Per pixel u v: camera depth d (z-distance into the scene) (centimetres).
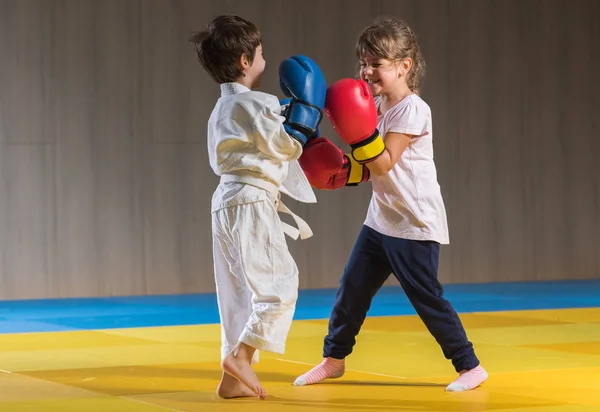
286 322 391
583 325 733
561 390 420
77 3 1141
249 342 386
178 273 1194
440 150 1326
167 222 1188
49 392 421
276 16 1238
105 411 372
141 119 1173
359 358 533
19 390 428
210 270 1212
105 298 1123
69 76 1139
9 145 1114
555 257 1402
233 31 399
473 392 414
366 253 441
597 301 1027
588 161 1421
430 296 426
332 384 439
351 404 385
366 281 441
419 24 1312
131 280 1171
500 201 1364
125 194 1167
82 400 398
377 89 440
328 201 1268
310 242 1259
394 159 422
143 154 1175
